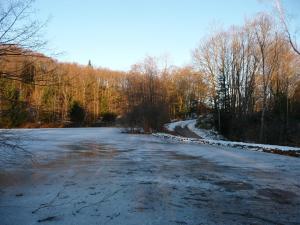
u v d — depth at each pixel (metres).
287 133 37.72
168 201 9.23
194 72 59.84
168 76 66.69
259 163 16.56
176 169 14.56
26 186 10.96
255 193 10.20
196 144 28.52
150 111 50.09
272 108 43.31
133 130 49.03
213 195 9.92
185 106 86.69
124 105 53.28
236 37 48.25
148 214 8.06
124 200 9.29
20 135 17.00
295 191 10.47
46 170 14.11
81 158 18.17
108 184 11.32
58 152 21.08
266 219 7.80
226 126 50.41
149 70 53.41
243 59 46.06
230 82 50.84
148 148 24.47
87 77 82.44
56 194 9.90
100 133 45.50
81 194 9.92
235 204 9.00
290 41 29.03
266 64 40.91
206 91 57.03
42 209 8.41
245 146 24.58
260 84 43.50
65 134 41.84
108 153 20.86
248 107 44.16
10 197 9.55
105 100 86.06
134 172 13.72
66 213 8.10
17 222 7.45
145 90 51.72
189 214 8.09
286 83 42.75
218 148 24.73
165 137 37.66
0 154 17.81
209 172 13.82
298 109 43.91
